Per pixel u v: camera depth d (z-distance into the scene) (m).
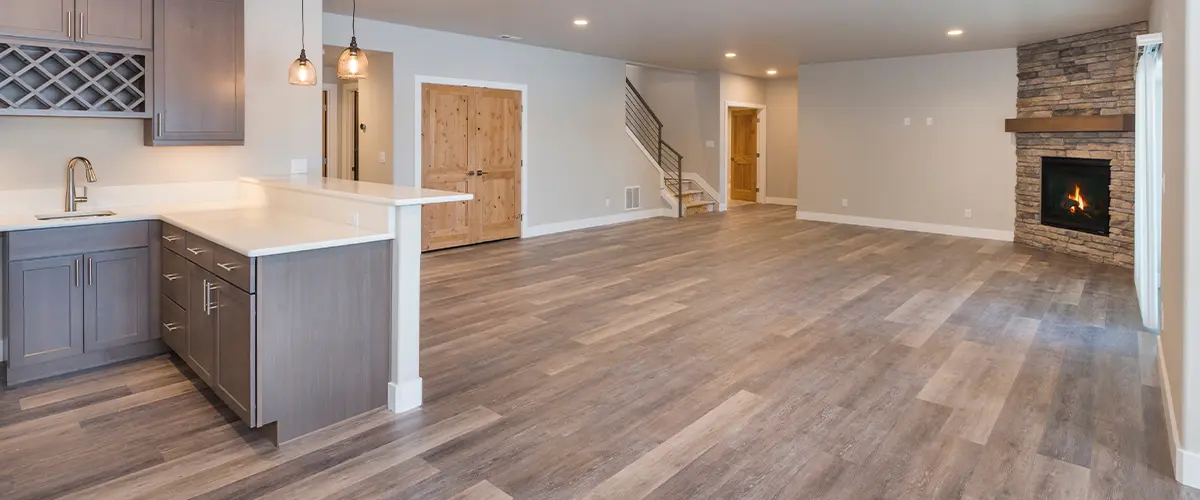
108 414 3.02
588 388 3.41
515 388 3.41
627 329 4.48
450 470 2.56
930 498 2.37
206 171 4.44
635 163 10.52
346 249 2.90
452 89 7.69
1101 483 2.46
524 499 2.35
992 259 7.16
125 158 4.11
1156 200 4.35
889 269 6.60
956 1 5.77
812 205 10.49
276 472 2.53
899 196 9.52
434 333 4.36
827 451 2.73
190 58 3.99
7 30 3.36
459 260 7.09
